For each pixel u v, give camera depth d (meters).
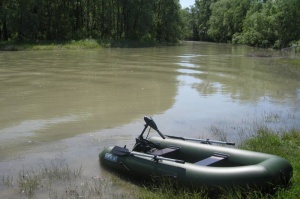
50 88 13.74
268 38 51.38
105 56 29.19
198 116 9.92
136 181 5.66
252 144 7.07
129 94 12.81
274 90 14.41
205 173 4.82
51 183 5.60
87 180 5.72
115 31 51.53
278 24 46.84
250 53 36.03
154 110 10.52
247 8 70.19
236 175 4.64
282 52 39.28
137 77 17.00
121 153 5.95
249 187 4.53
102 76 17.08
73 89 13.59
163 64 23.33
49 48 37.16
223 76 18.25
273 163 4.82
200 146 5.89
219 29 77.12
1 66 20.61
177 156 6.02
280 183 4.67
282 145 6.97
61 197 5.13
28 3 40.12
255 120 9.48
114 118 9.55
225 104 11.55
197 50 42.06
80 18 49.94
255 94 13.45
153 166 5.38
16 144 7.49
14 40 40.31
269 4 53.97
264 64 24.91
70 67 20.52
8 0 39.25
